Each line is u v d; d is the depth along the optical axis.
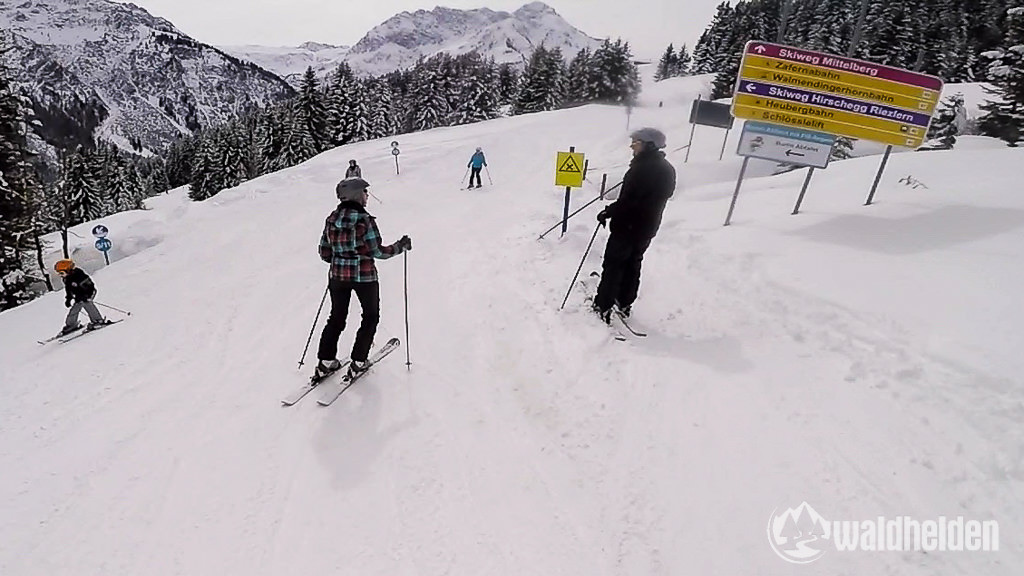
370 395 4.98
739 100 7.04
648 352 5.06
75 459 4.18
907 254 5.51
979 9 50.44
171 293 8.53
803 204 7.87
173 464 4.11
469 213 13.53
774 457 3.59
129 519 3.56
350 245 4.83
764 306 5.27
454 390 5.01
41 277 18.58
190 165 86.38
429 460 4.07
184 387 5.31
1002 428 3.25
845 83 6.89
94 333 7.00
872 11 49.97
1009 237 5.49
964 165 8.74
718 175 15.52
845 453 3.48
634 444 4.00
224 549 3.31
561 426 4.36
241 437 4.43
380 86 74.25
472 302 7.02
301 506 3.66
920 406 3.64
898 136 6.96
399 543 3.34
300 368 5.59
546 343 5.58
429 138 30.05
